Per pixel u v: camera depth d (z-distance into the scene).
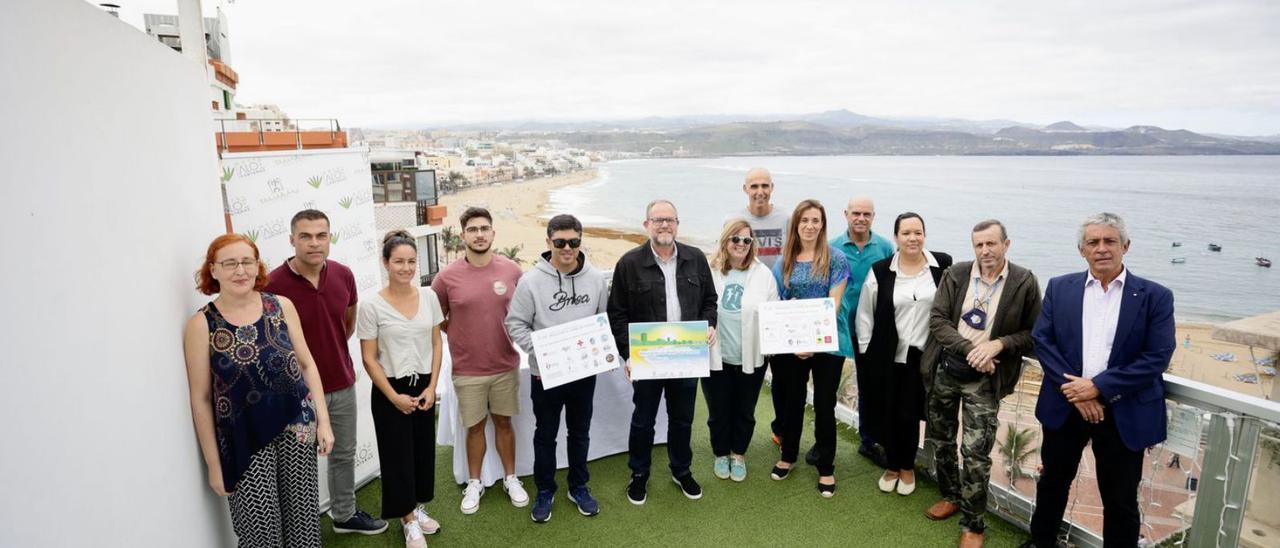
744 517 3.34
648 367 3.21
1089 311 2.55
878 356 3.41
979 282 2.94
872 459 3.96
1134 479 2.49
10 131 1.23
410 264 2.86
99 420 1.53
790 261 3.52
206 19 15.00
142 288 1.83
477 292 3.16
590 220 83.62
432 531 3.19
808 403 4.96
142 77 1.93
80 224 1.50
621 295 3.29
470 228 3.10
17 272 1.23
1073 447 2.68
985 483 2.95
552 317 3.12
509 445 3.49
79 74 1.53
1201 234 74.69
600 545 3.11
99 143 1.62
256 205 3.13
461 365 3.24
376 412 2.94
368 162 3.79
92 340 1.52
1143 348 2.40
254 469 2.23
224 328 2.14
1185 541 2.62
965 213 81.88
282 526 2.40
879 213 81.00
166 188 2.07
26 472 1.23
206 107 2.58
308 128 11.55
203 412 2.14
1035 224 74.25
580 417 3.30
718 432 3.68
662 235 3.13
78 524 1.42
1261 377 3.36
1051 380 2.66
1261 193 112.06
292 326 2.43
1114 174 162.88
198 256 2.37
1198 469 2.53
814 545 3.08
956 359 2.98
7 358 1.18
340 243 3.62
